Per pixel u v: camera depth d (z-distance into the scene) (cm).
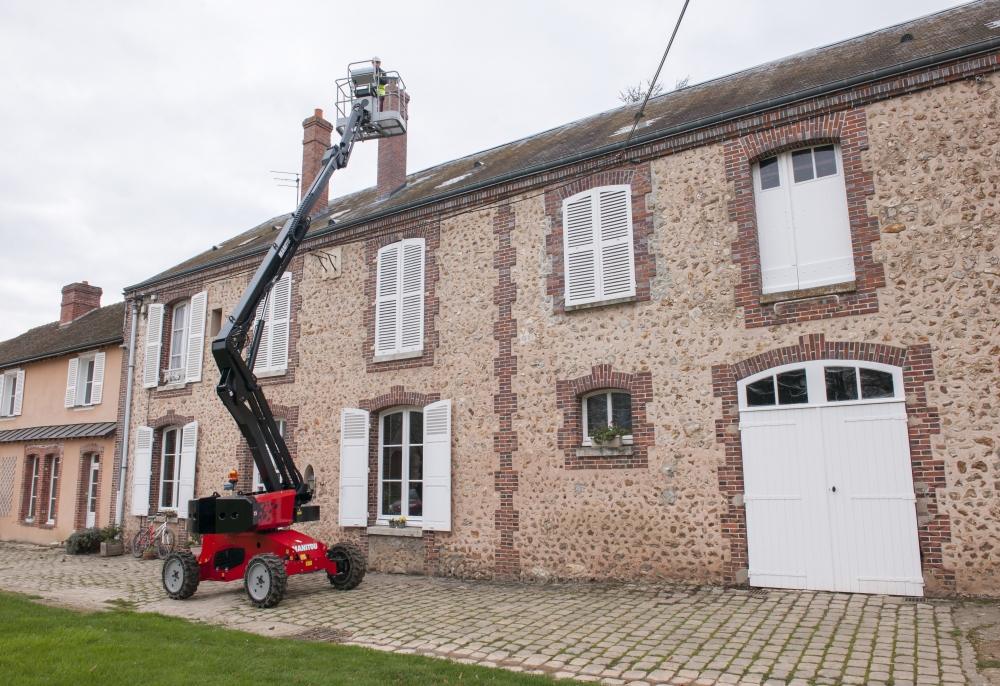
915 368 800
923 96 846
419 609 847
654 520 941
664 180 1009
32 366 2183
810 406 853
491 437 1109
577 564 994
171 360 1722
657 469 948
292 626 776
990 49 806
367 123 1154
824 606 747
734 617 727
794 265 915
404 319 1255
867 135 870
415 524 1194
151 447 1653
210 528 941
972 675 520
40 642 648
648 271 998
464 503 1121
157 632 719
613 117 1348
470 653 644
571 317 1059
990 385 761
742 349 909
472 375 1149
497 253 1156
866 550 799
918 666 545
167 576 984
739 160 951
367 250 1338
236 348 970
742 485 884
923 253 817
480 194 1190
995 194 790
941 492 768
